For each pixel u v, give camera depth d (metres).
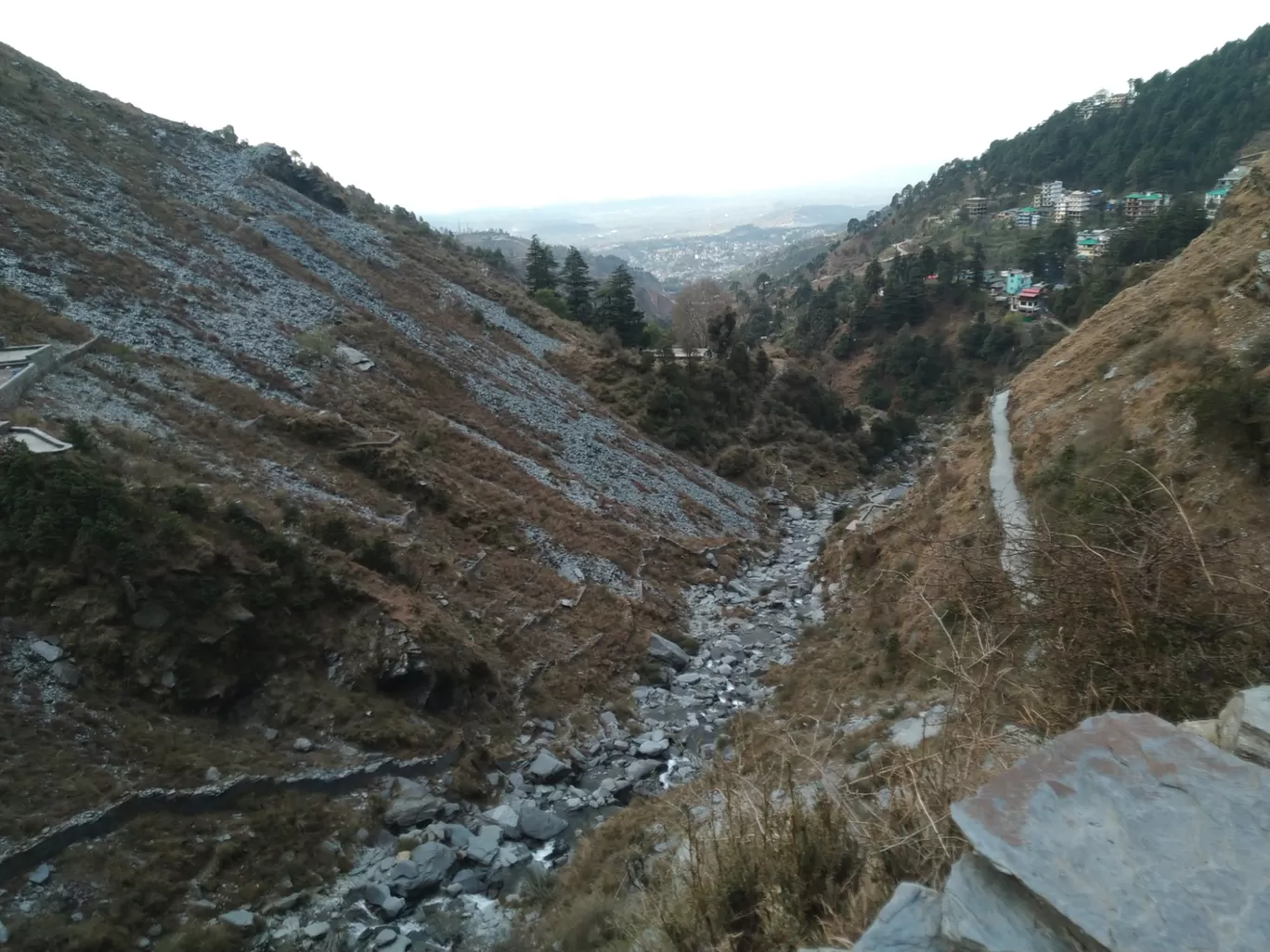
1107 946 2.90
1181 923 2.93
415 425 32.53
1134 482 16.67
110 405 22.11
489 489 31.17
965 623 7.77
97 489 16.03
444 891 13.66
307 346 33.25
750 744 8.70
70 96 47.06
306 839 14.08
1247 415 16.75
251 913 12.34
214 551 17.05
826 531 43.41
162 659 15.16
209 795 13.73
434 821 15.55
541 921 11.76
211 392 26.14
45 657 14.04
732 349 65.44
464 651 20.03
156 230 36.44
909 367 87.88
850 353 97.00
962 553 8.98
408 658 18.34
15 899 10.97
